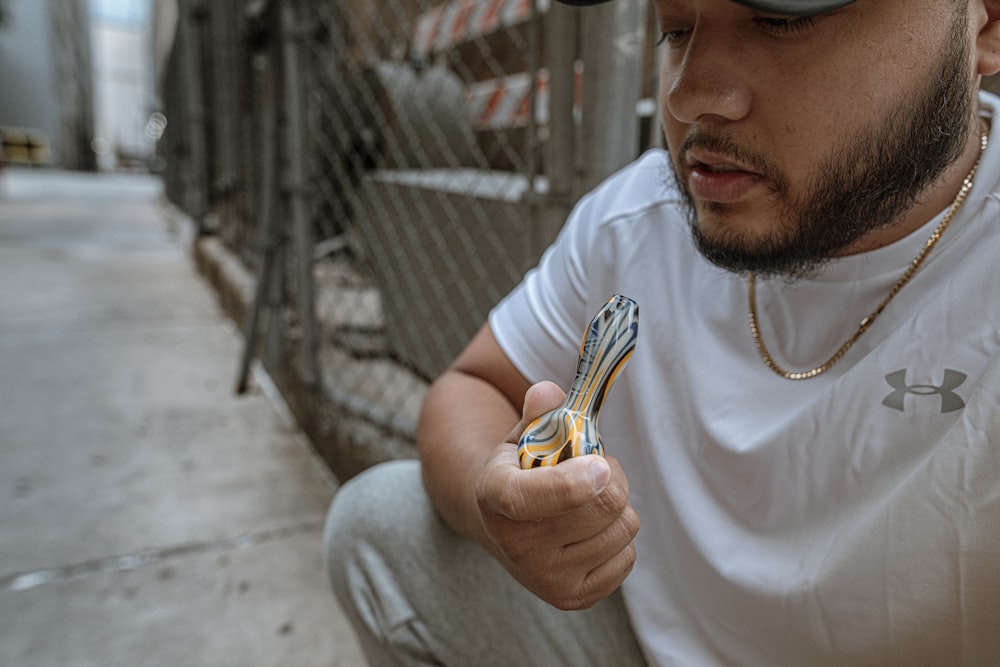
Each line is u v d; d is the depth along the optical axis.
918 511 0.46
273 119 2.07
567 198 1.04
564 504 0.39
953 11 0.41
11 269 4.31
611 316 0.43
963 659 0.46
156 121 11.99
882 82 0.40
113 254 5.11
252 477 1.75
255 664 1.15
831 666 0.52
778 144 0.42
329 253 2.62
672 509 0.60
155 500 1.63
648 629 0.64
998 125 0.50
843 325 0.54
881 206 0.44
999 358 0.44
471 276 1.69
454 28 2.17
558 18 0.98
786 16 0.38
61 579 1.35
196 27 4.29
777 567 0.54
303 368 1.85
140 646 1.18
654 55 1.02
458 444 0.65
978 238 0.49
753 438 0.55
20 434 1.98
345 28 2.38
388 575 0.73
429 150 2.06
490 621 0.69
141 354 2.74
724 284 0.60
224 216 3.82
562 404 0.45
